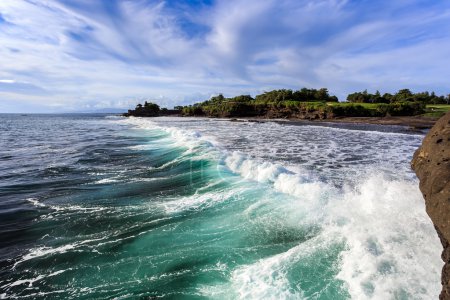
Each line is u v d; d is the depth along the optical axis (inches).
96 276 193.9
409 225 231.0
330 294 162.4
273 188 365.7
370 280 169.3
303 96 4035.4
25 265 210.7
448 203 145.9
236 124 1898.4
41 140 1131.3
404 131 1253.1
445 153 185.9
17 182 446.9
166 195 359.6
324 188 337.1
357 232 228.4
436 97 3570.4
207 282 181.6
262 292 167.5
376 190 323.9
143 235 248.5
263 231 247.6
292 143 832.9
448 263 143.6
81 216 296.5
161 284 181.9
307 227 251.1
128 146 837.8
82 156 676.1
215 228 257.3
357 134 1118.4
